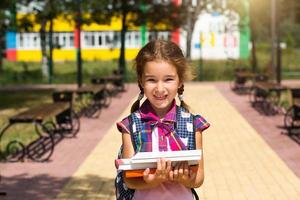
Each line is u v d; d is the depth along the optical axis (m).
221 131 12.86
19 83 29.52
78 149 10.78
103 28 40.97
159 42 3.12
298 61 37.78
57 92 12.72
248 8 33.19
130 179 2.96
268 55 40.88
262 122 14.30
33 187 7.82
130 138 3.12
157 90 3.08
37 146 10.98
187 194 3.12
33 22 28.52
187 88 24.72
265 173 8.59
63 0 26.08
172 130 3.11
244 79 22.84
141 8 28.36
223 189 7.63
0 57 35.72
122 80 23.73
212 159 9.67
